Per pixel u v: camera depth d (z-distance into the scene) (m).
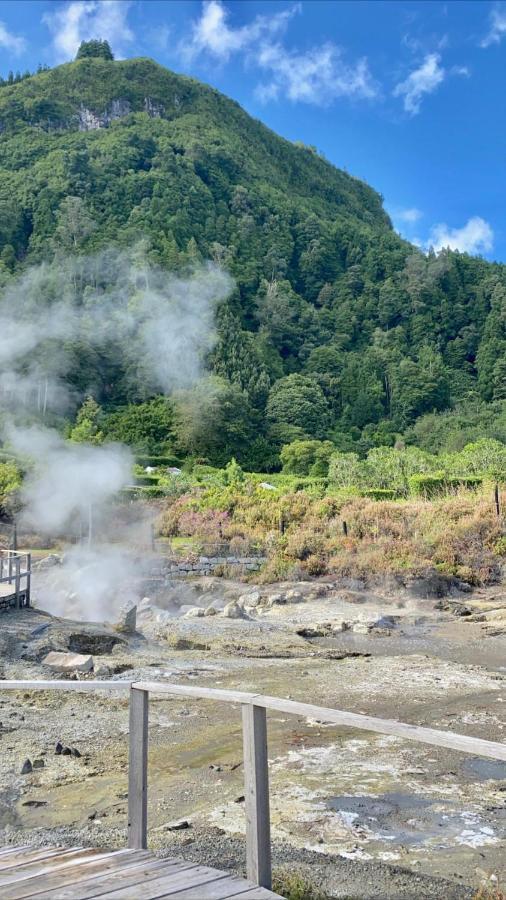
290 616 20.48
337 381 163.50
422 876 5.16
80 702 11.07
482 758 8.52
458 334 192.00
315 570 25.95
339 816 6.76
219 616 20.09
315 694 11.90
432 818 6.70
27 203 199.25
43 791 7.49
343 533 28.89
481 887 5.11
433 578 24.03
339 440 139.00
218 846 5.58
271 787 7.60
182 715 10.46
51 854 4.06
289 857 5.54
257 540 29.06
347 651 15.83
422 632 18.50
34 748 8.91
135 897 3.32
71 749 8.74
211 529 31.89
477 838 6.23
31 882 3.54
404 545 26.52
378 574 24.56
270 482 60.12
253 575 26.19
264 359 162.00
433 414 151.88
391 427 150.75
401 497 41.16
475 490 39.03
